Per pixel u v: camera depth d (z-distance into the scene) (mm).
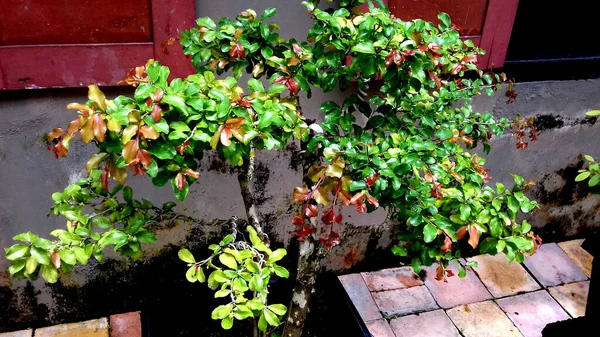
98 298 3057
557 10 3572
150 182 2764
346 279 3498
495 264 3715
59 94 2434
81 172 2646
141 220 1890
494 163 3461
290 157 2969
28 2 2174
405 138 2039
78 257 1688
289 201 3127
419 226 1865
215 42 1994
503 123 2721
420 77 1657
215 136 1449
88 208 2781
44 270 1648
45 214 2699
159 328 3008
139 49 2383
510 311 3318
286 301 3215
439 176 1840
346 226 3334
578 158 3676
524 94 3262
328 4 2639
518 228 1990
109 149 1399
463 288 3482
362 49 1648
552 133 3486
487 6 2811
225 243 1799
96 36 2316
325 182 1590
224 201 2979
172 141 1462
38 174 2584
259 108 1587
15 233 2691
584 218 4012
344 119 1977
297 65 1871
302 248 2162
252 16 2027
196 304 3189
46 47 2260
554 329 2646
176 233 2980
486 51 2957
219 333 2992
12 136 2457
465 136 2229
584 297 3479
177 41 2404
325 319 3139
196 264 1721
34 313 2986
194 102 1496
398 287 3459
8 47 2215
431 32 2045
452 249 2172
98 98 1381
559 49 3656
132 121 1360
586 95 3422
